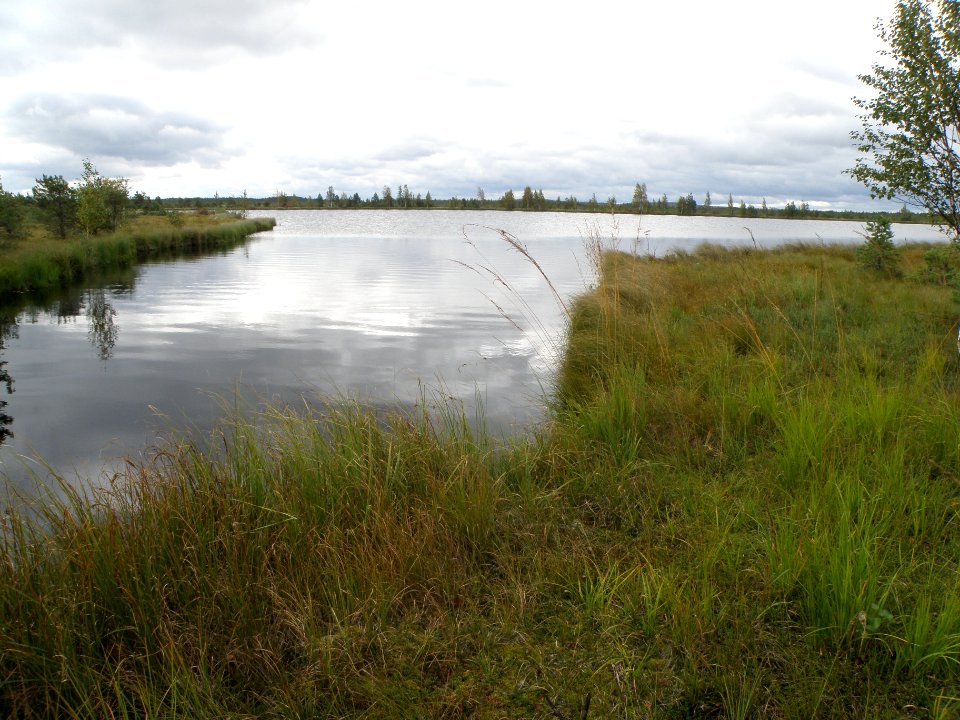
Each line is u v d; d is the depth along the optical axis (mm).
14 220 21250
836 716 2180
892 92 8055
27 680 2408
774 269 12633
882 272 13789
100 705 2350
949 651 2348
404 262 28484
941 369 5895
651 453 4547
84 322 12805
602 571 3113
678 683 2336
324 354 9703
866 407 4684
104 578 2816
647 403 5219
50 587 2795
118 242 27625
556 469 4305
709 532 3270
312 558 3113
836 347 7125
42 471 5152
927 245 21906
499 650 2602
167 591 2867
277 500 3562
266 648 2588
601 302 7434
